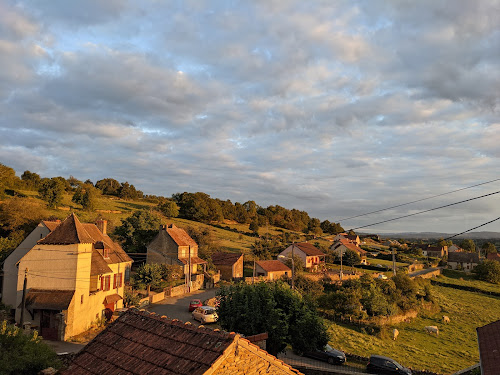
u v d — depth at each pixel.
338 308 50.09
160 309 43.12
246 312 27.45
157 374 10.12
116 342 12.46
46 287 31.27
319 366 29.55
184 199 133.00
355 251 98.88
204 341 11.09
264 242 96.19
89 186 93.94
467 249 172.38
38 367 16.64
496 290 82.12
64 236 31.75
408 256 125.62
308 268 80.50
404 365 32.41
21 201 60.16
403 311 55.84
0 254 41.94
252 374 11.25
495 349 18.42
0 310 33.06
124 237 72.44
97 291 34.84
